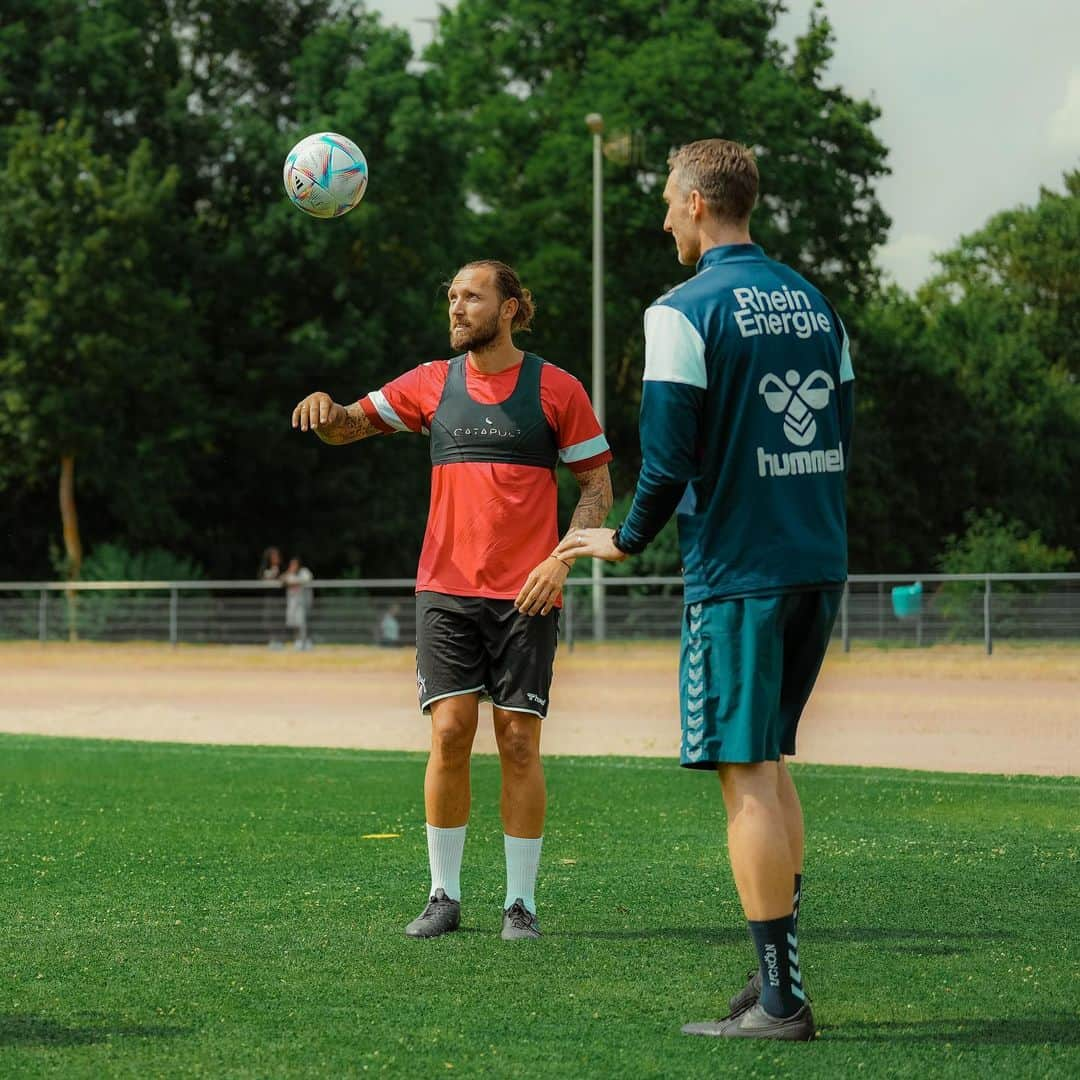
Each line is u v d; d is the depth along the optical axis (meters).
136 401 43.28
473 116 55.28
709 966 5.82
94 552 43.88
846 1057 4.61
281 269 45.22
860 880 7.64
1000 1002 5.26
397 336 48.44
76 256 38.28
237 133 45.72
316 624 33.88
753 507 4.90
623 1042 4.77
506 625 6.54
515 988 5.47
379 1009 5.18
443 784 6.55
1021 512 68.44
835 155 57.94
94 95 44.47
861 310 66.19
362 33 46.88
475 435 6.62
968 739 15.52
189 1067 4.51
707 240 5.14
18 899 7.20
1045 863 8.12
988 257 88.38
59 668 30.16
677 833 9.26
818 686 22.56
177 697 22.52
